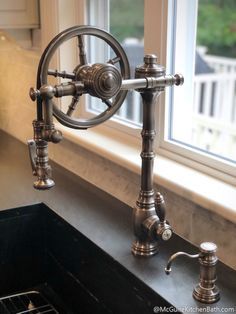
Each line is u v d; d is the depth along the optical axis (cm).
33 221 140
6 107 224
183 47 137
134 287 100
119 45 99
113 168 145
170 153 136
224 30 404
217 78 376
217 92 378
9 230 136
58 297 137
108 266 109
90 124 96
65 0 162
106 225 124
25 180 160
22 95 202
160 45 131
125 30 175
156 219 105
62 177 164
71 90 88
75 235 123
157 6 129
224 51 408
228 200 106
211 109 380
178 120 142
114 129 160
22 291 141
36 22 174
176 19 131
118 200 143
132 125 153
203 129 312
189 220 117
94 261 115
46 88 84
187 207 117
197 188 114
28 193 148
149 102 101
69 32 91
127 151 143
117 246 112
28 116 200
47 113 85
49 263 142
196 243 115
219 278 100
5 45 209
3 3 166
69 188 153
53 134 85
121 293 106
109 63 96
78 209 135
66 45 166
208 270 91
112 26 175
